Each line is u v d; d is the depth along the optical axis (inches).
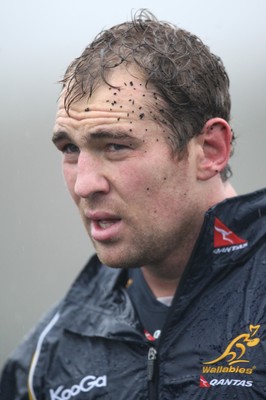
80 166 307.0
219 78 327.0
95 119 302.8
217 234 317.1
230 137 319.3
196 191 315.9
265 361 292.5
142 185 305.1
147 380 320.2
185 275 317.1
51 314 370.3
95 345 343.6
